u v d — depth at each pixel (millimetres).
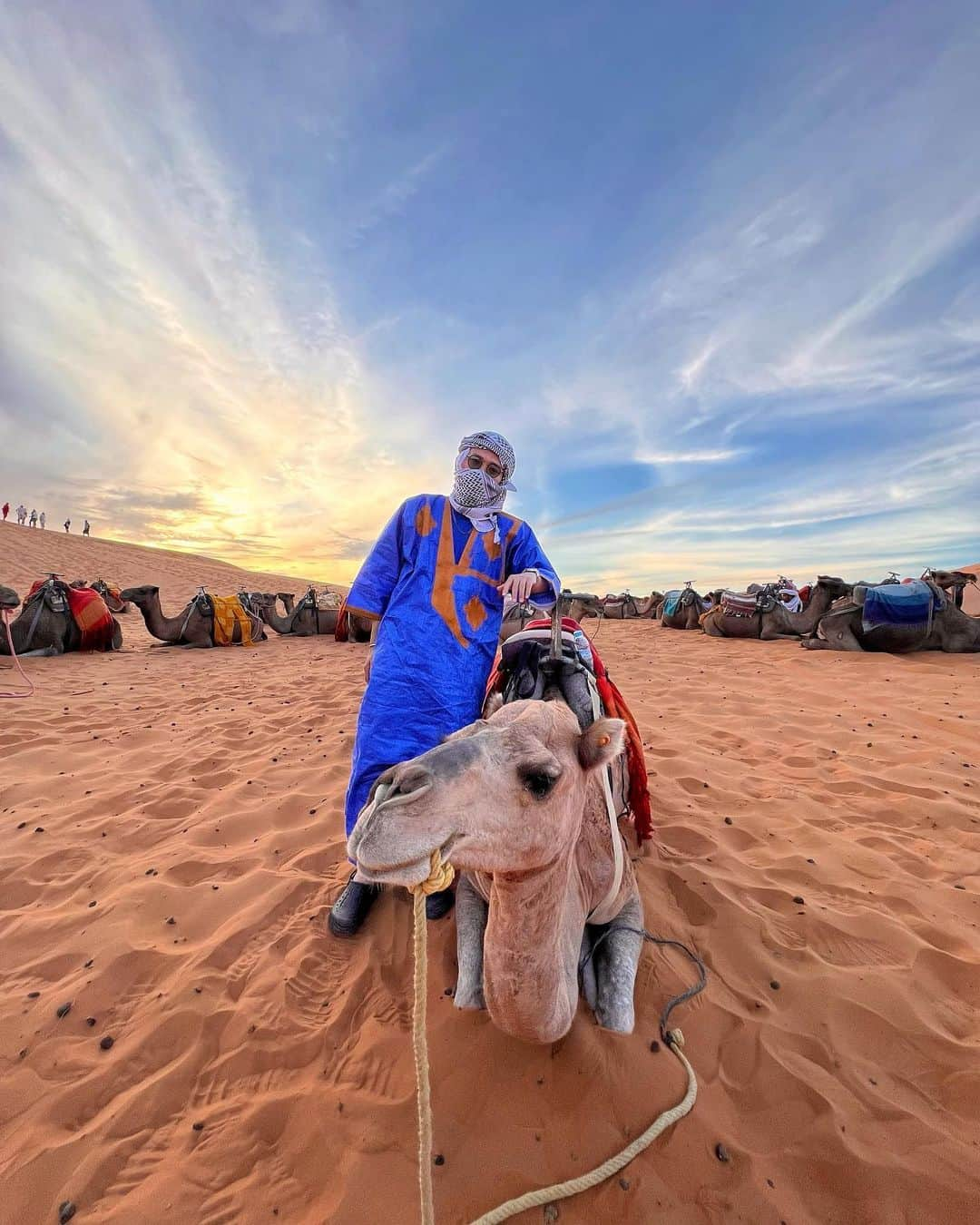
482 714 3229
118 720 7457
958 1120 2176
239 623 15797
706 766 5426
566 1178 1958
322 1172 1987
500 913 1830
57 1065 2412
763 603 15141
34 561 37406
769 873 3684
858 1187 1955
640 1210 1868
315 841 4117
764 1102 2219
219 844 4203
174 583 41625
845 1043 2471
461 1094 2203
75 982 2836
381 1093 2240
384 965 2902
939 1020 2602
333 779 5258
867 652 11797
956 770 5297
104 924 3256
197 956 2975
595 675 2977
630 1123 2113
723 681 9531
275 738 6578
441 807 1457
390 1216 1851
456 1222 1842
